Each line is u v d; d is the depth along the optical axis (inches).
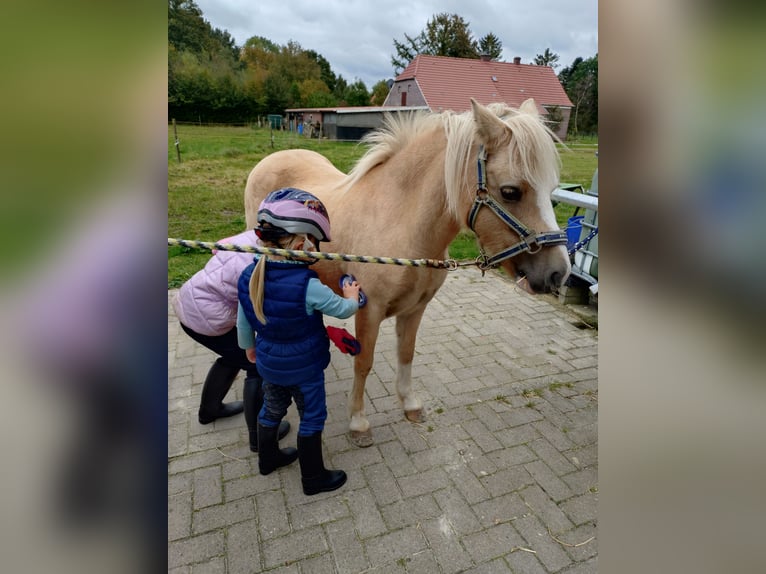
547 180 63.7
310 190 101.0
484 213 68.3
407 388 102.0
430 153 75.3
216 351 85.9
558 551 72.5
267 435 81.5
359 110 876.6
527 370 124.0
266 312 68.3
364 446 94.1
